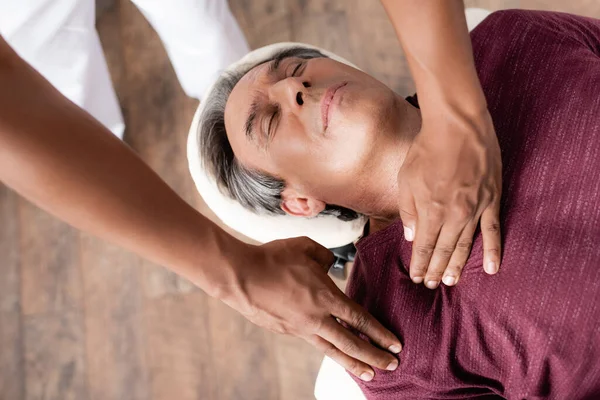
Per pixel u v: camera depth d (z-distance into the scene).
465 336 0.91
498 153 0.84
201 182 1.27
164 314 1.69
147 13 1.37
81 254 1.76
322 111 0.98
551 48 0.99
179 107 1.78
